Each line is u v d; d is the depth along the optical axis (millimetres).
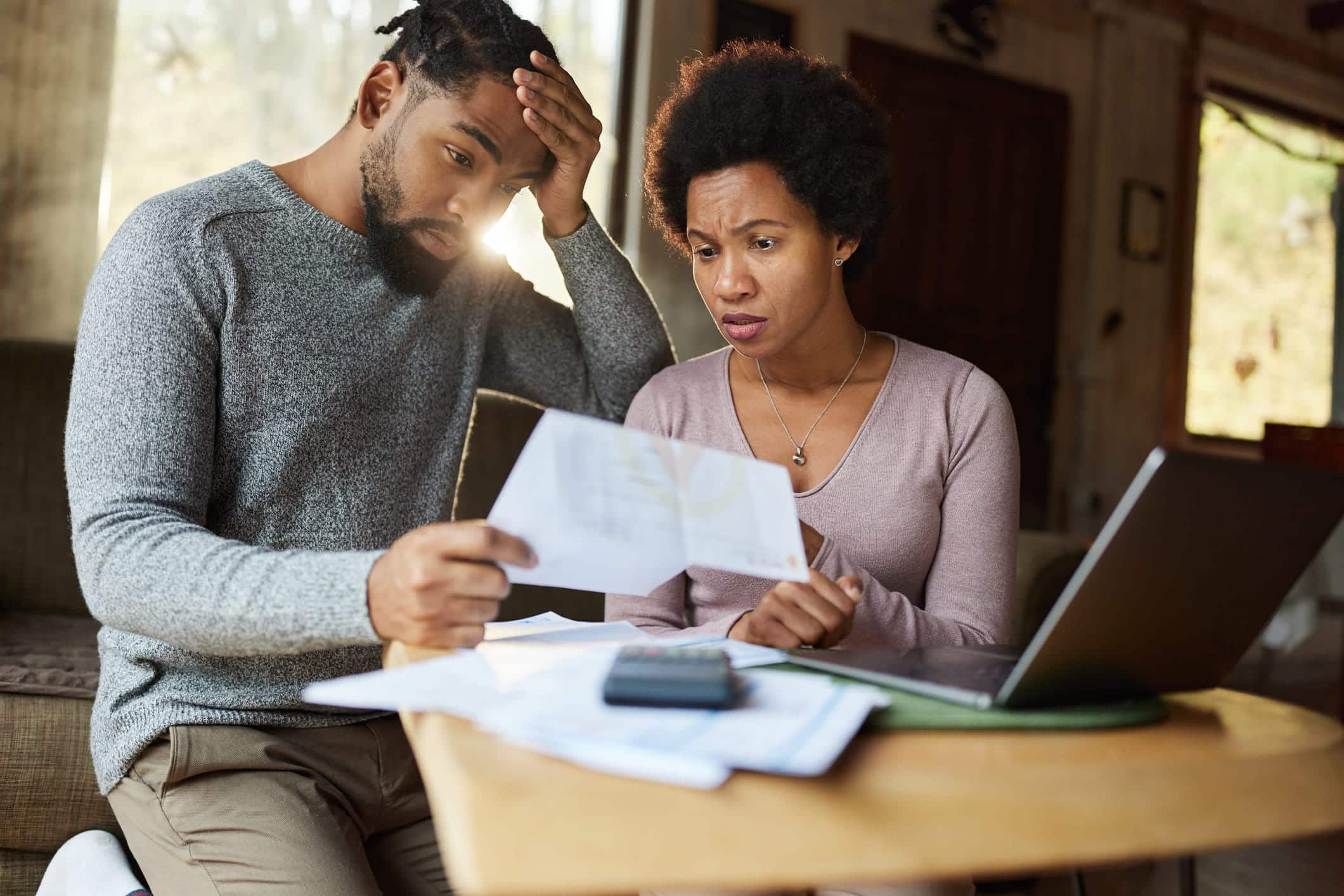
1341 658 4895
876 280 4570
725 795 494
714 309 1226
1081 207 5215
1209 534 678
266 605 816
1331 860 2391
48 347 2166
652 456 716
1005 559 1243
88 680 1438
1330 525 770
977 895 1685
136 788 1106
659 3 3898
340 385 1191
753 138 1140
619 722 555
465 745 542
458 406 1332
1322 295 6121
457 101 1127
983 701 666
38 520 2057
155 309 1061
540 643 844
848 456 1273
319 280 1186
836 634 900
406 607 757
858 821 496
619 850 461
